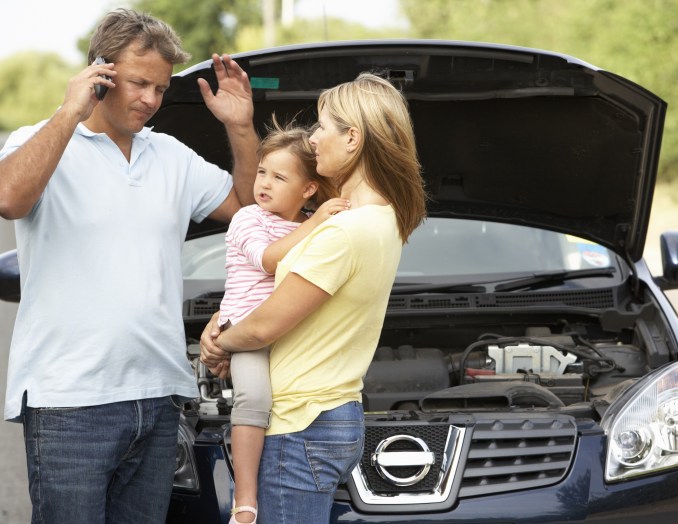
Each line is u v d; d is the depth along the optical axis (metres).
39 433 3.70
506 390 4.72
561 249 5.91
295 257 3.48
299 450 3.50
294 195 3.79
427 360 5.11
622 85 5.00
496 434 4.21
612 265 5.82
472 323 5.54
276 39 37.28
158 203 3.87
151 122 5.11
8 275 5.00
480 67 5.17
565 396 4.98
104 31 3.73
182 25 42.59
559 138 5.46
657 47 18.22
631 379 4.88
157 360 3.83
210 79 4.95
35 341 3.71
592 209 5.75
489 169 5.71
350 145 3.52
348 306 3.49
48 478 3.71
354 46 5.10
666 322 5.29
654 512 4.14
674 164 17.98
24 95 68.00
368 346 3.60
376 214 3.49
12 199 3.46
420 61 5.17
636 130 5.25
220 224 5.70
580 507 4.10
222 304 3.79
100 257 3.71
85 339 3.70
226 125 4.23
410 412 4.49
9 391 3.76
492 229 5.98
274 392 3.55
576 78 5.11
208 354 3.72
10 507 6.09
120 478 3.96
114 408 3.74
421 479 4.12
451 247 5.89
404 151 3.54
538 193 5.78
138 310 3.75
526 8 23.91
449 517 4.07
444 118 5.46
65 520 3.73
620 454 4.20
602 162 5.49
